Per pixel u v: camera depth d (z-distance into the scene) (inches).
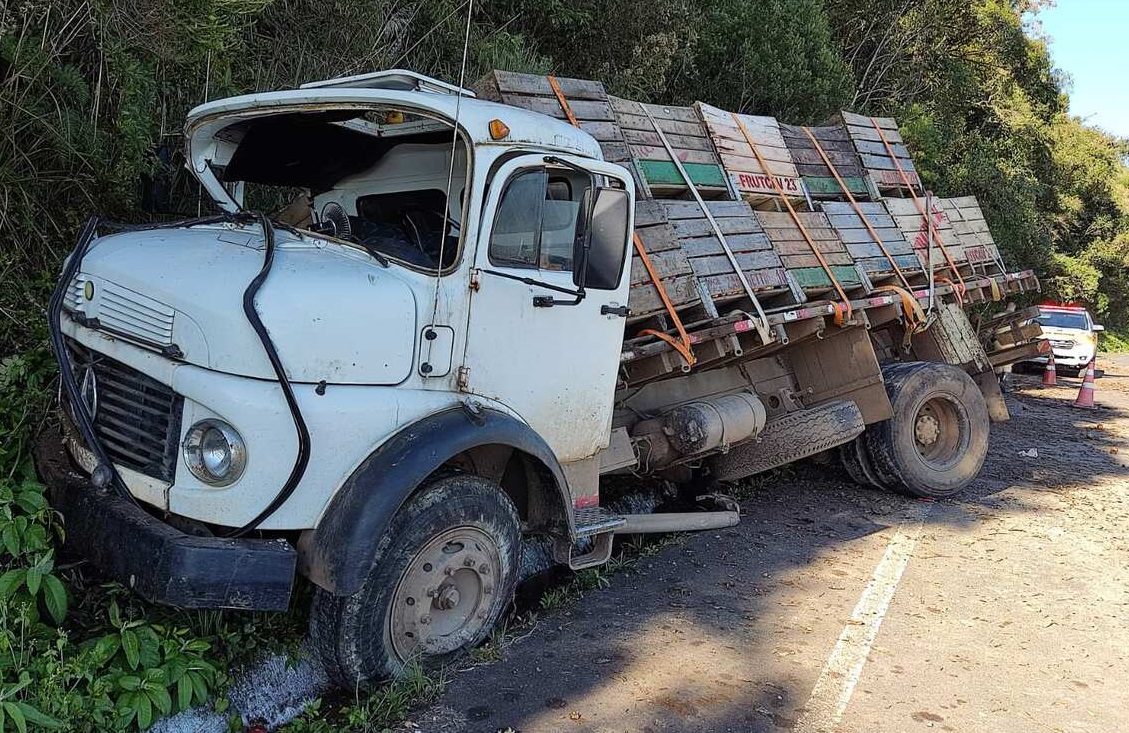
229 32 226.2
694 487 281.3
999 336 426.3
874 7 753.6
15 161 209.8
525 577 208.4
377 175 184.5
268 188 235.5
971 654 183.2
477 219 153.4
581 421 181.3
